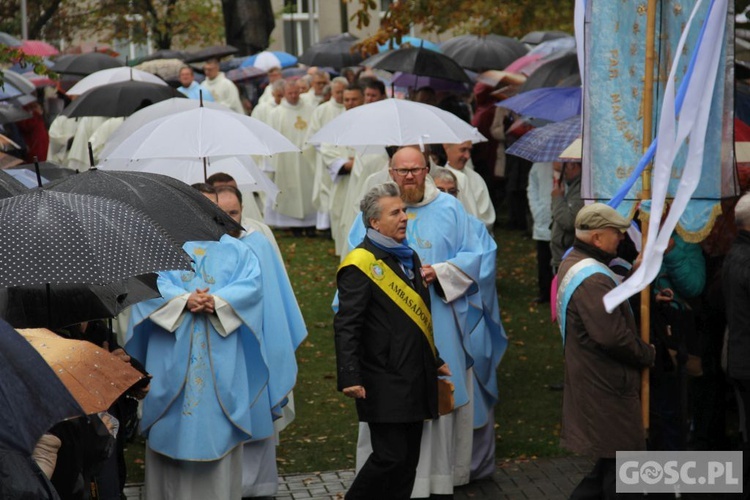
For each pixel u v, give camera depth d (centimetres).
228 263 747
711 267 848
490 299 818
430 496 786
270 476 794
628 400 680
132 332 727
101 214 462
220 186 770
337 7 4072
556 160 1022
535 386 1059
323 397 1034
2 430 357
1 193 565
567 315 684
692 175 605
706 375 830
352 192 1415
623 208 685
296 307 802
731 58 645
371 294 698
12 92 1310
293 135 1767
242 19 2817
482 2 1584
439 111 991
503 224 1855
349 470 856
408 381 695
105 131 1591
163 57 2536
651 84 660
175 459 736
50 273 429
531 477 835
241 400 736
